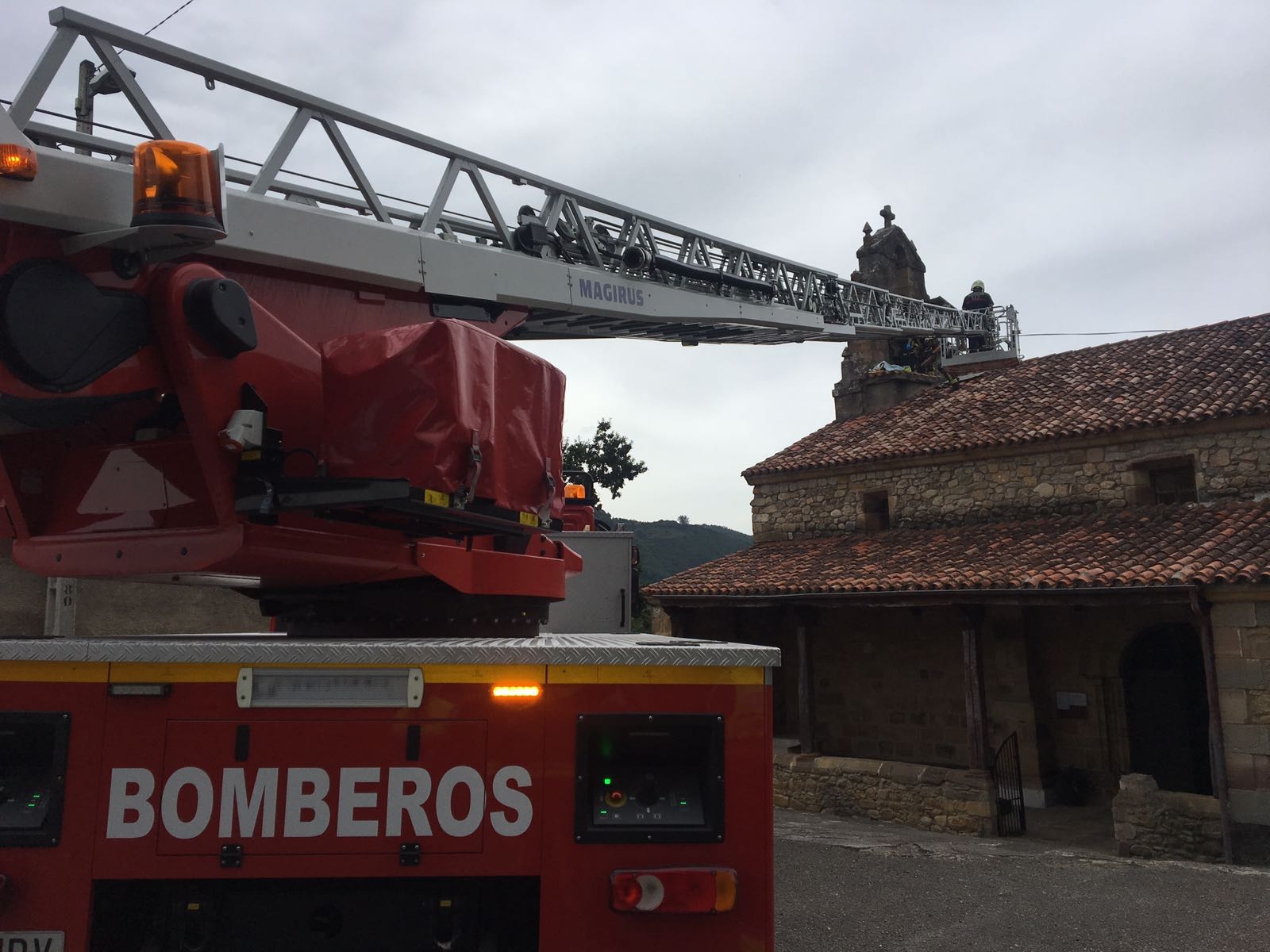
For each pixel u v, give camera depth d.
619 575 7.14
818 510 18.19
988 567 13.12
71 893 2.47
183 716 2.55
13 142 2.94
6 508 3.49
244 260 4.11
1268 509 12.51
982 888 8.44
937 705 15.38
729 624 17.88
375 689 2.62
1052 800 14.17
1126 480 14.35
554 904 2.61
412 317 5.03
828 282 11.82
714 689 2.75
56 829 2.49
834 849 10.21
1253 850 10.19
